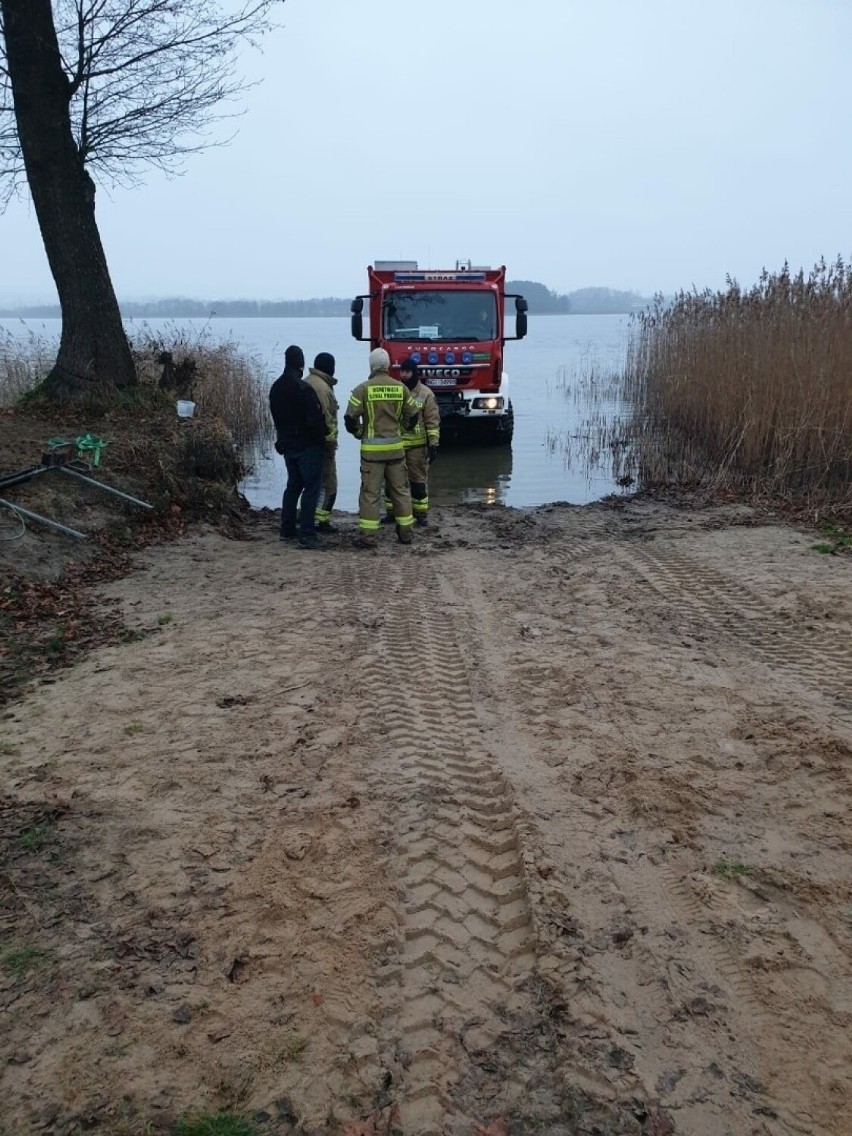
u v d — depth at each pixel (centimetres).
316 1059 255
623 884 330
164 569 796
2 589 677
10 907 318
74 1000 275
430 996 279
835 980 282
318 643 595
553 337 6494
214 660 565
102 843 358
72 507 865
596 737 449
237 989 280
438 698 504
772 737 443
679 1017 269
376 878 336
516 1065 254
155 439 1052
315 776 411
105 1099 241
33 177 1152
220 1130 231
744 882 329
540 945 298
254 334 6488
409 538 920
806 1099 241
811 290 1252
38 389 1220
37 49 1095
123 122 1249
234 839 361
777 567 770
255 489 1305
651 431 1623
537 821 370
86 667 559
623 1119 236
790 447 1105
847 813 373
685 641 593
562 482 1307
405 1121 237
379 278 1428
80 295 1185
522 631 621
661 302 1902
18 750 443
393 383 883
